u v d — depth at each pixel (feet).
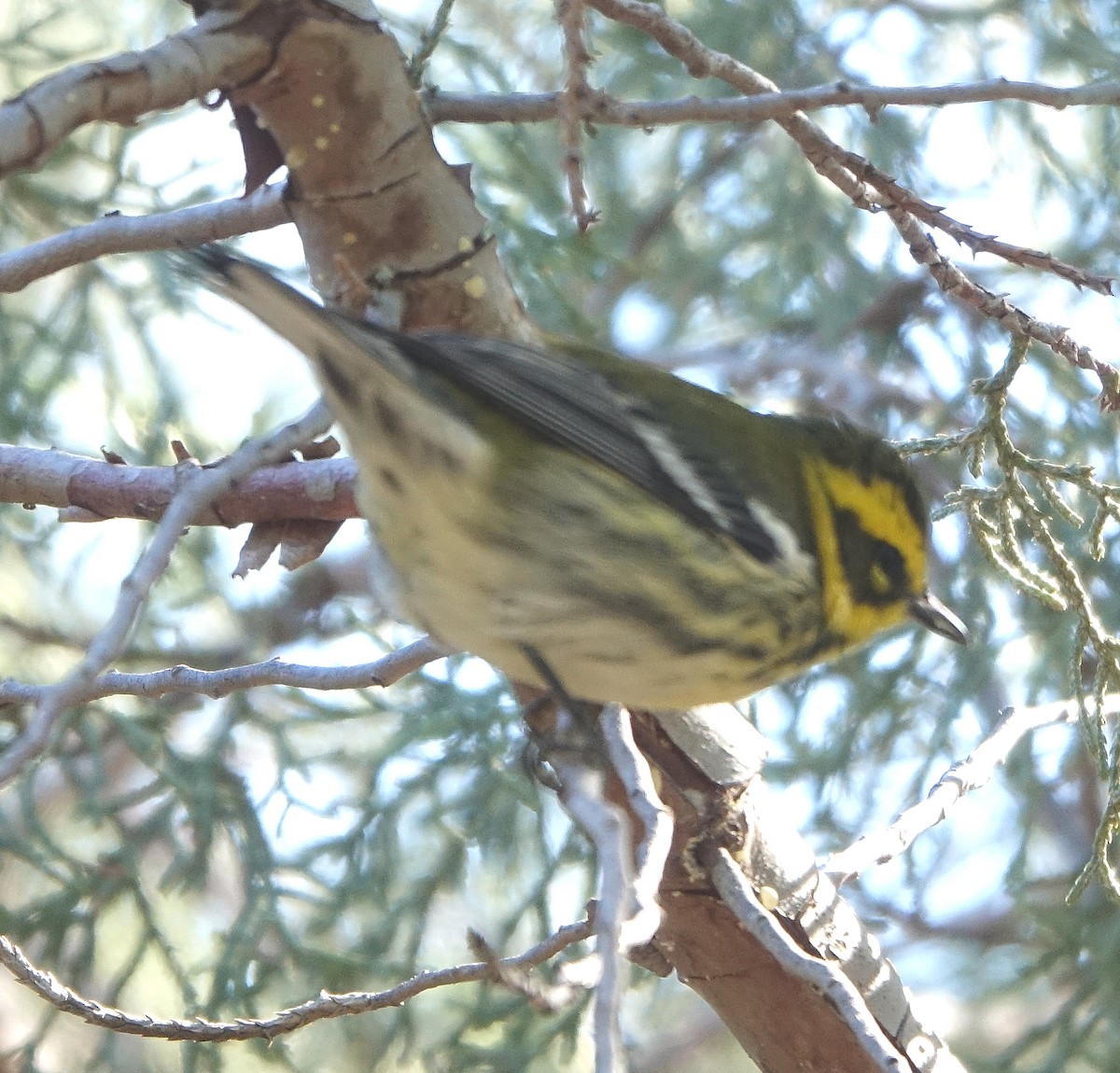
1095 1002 41.16
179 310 43.73
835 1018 25.86
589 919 25.29
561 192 46.32
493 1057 38.22
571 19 20.51
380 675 26.68
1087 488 25.67
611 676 24.23
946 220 23.89
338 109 22.44
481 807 40.09
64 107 19.07
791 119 23.81
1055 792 47.83
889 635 43.32
